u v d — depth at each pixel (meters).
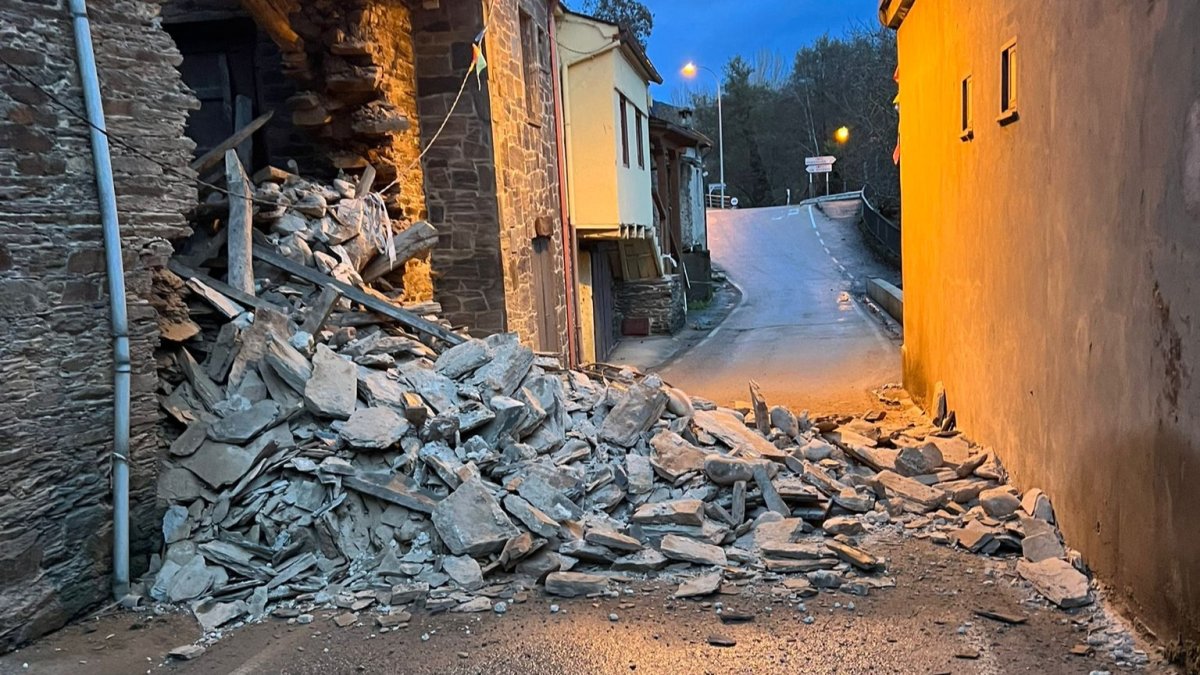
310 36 8.19
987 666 3.55
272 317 5.74
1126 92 3.92
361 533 4.80
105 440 4.32
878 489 5.96
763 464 5.68
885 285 19.70
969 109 7.04
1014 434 5.86
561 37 14.12
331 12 8.09
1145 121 3.72
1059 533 4.92
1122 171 3.98
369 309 6.87
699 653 3.74
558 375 7.18
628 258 19.33
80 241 4.16
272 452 5.02
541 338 11.99
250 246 6.42
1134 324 3.87
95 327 4.26
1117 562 4.08
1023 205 5.57
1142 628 3.79
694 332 19.83
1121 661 3.56
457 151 9.84
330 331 6.30
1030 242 5.43
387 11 8.91
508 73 10.72
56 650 3.87
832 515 5.64
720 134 52.66
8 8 3.86
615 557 4.78
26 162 3.93
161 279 5.39
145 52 4.55
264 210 6.97
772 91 62.25
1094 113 4.32
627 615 4.17
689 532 5.07
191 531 4.70
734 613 4.15
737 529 5.21
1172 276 3.47
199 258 6.36
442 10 9.66
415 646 3.88
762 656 3.70
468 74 9.72
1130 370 3.92
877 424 8.60
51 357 4.05
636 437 6.11
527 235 11.35
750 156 60.31
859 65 44.88
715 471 5.54
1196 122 3.26
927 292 9.13
